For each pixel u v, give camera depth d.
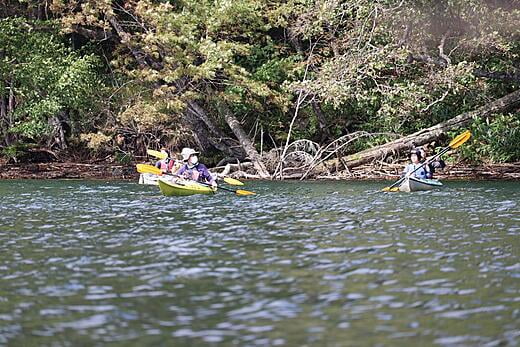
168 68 35.53
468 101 35.78
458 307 9.84
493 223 17.61
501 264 12.52
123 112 36.31
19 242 15.11
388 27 30.30
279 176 34.44
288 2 35.78
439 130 34.06
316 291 10.73
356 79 31.33
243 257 13.33
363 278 11.53
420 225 17.31
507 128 33.66
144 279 11.61
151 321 9.35
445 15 29.27
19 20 35.75
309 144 36.84
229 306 9.99
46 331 9.00
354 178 33.75
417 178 27.12
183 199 24.33
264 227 17.22
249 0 35.53
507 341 8.48
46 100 34.72
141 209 21.20
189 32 34.25
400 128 35.97
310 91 33.88
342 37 35.03
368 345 8.39
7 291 10.90
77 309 9.92
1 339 8.73
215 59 33.66
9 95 37.16
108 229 17.00
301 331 8.89
